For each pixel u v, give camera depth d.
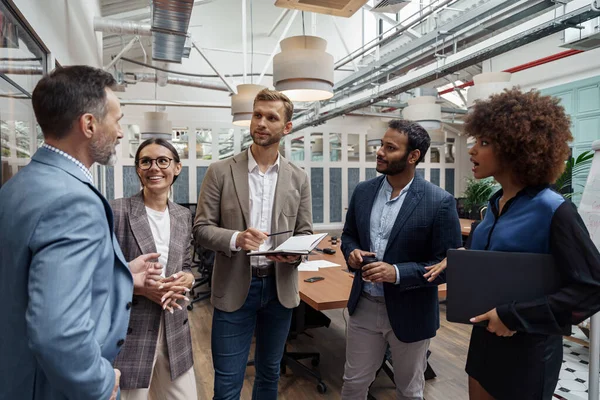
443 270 1.60
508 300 1.11
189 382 1.65
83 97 0.90
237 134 9.90
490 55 3.95
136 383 1.49
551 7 3.53
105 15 6.63
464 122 1.31
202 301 4.80
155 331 1.54
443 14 6.59
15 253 0.80
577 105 6.64
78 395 0.79
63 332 0.75
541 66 7.22
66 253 0.79
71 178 0.87
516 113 1.13
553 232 1.07
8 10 1.88
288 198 1.79
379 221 1.85
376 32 9.50
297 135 10.59
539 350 1.13
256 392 1.87
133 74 7.46
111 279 0.97
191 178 9.70
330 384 2.80
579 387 2.83
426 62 5.23
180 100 9.49
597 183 2.04
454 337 3.69
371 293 1.80
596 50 6.32
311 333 3.77
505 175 1.22
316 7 2.78
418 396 1.82
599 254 1.06
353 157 11.03
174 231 1.70
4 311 0.82
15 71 1.98
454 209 1.74
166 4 3.77
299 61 2.67
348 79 6.70
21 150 2.07
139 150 1.67
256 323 1.86
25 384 0.84
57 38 2.91
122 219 1.59
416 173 1.86
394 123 1.78
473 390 1.33
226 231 1.63
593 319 1.82
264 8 9.70
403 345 1.77
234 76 9.63
